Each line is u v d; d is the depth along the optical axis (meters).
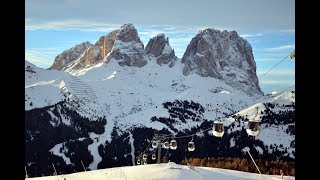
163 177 32.91
